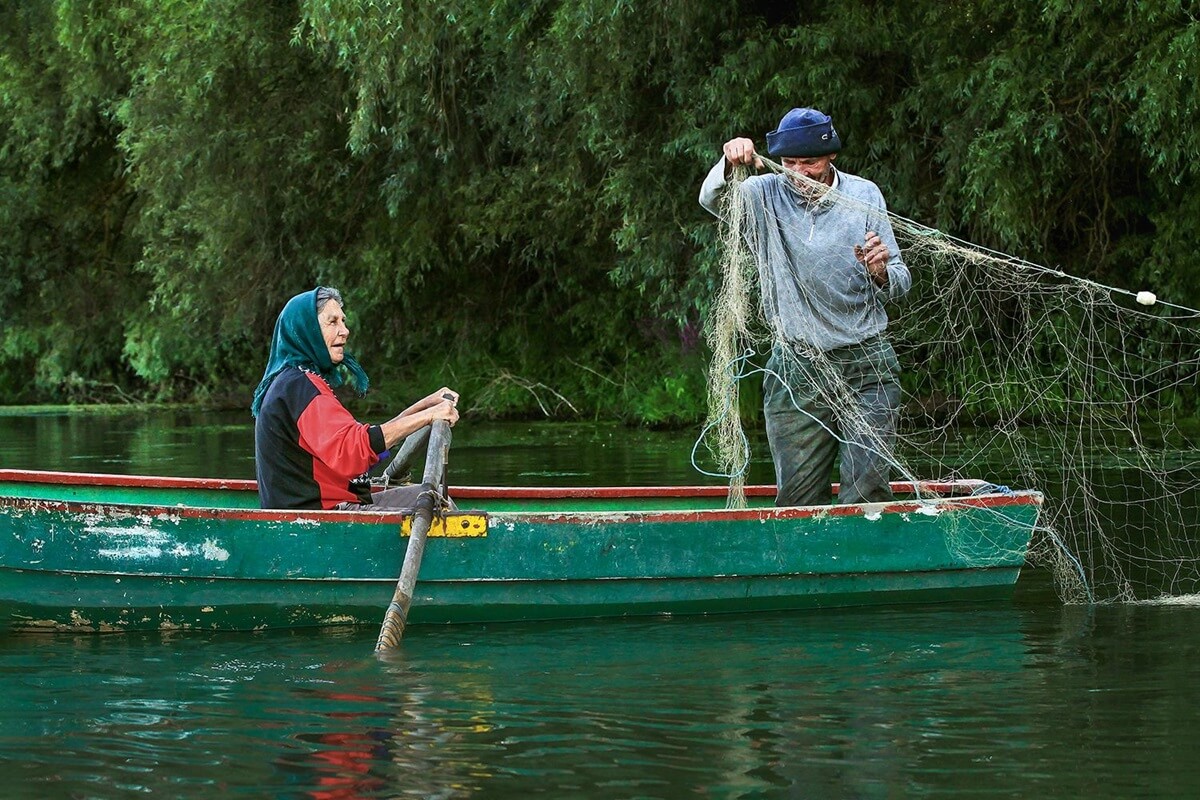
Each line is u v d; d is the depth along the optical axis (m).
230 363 26.16
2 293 27.67
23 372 28.81
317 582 6.50
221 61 20.95
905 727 4.67
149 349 25.58
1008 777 4.14
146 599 6.42
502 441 16.77
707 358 19.14
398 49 17.34
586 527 6.70
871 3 16.45
